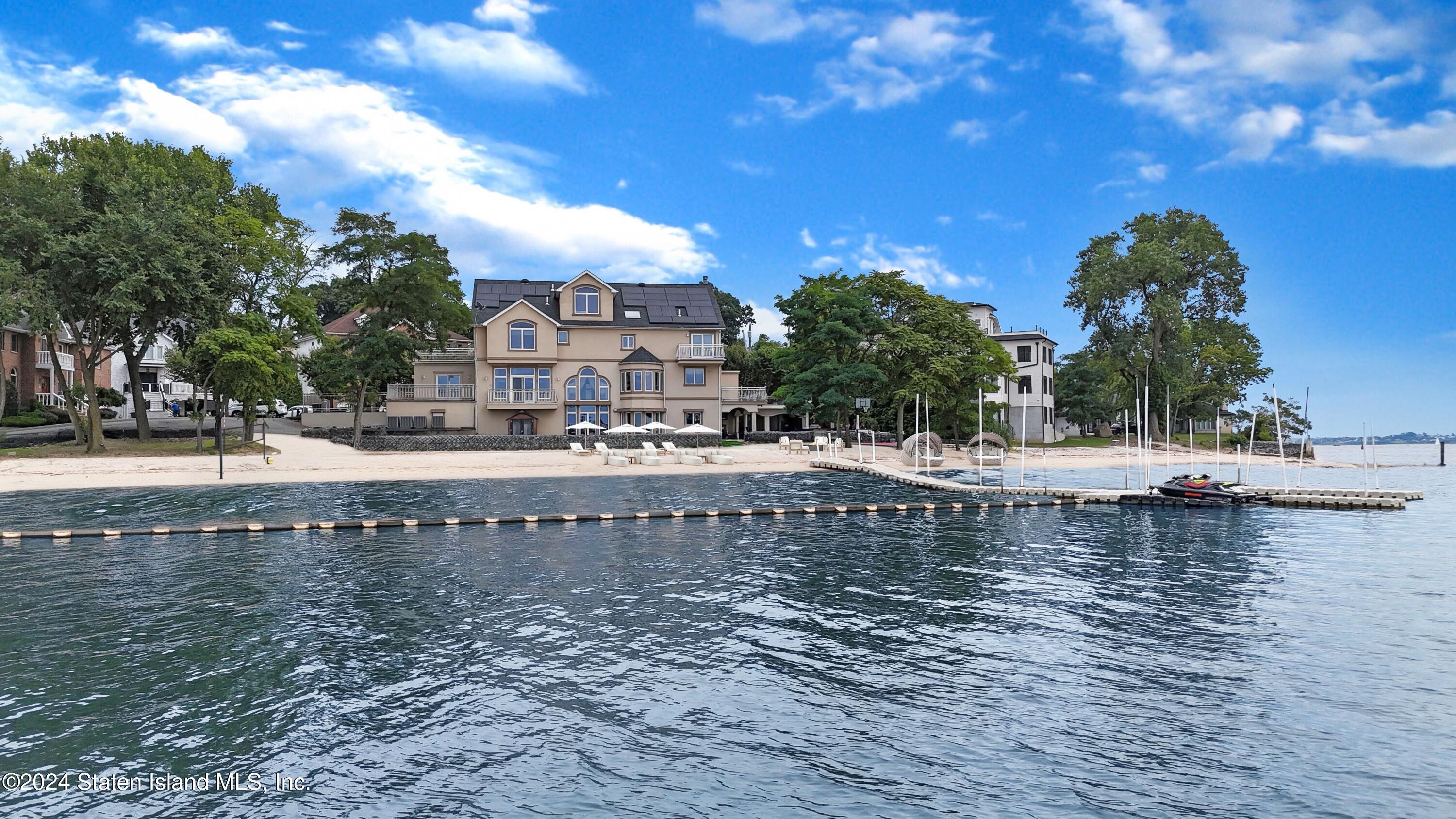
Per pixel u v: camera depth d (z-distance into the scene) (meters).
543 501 36.16
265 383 54.62
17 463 47.88
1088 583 19.78
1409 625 15.94
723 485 43.84
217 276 53.81
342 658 13.70
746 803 8.95
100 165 54.69
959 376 66.25
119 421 72.19
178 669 13.18
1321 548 25.00
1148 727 10.98
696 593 18.53
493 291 73.31
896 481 45.97
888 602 17.75
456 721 11.10
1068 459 67.75
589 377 71.88
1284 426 89.56
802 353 69.75
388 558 22.78
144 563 22.03
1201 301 93.94
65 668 13.22
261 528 27.58
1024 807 8.88
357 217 62.00
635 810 8.77
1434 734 10.80
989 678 12.83
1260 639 14.93
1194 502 36.31
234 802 9.02
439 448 61.09
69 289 49.34
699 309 75.81
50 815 8.78
